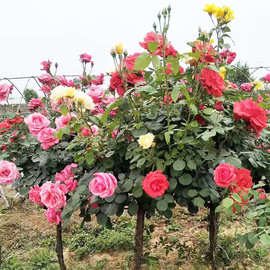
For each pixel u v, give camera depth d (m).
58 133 1.55
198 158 1.47
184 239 3.05
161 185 1.26
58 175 1.82
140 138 1.34
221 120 1.49
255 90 1.87
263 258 2.66
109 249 2.90
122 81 1.57
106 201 1.51
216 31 1.61
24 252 2.89
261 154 1.69
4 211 3.79
